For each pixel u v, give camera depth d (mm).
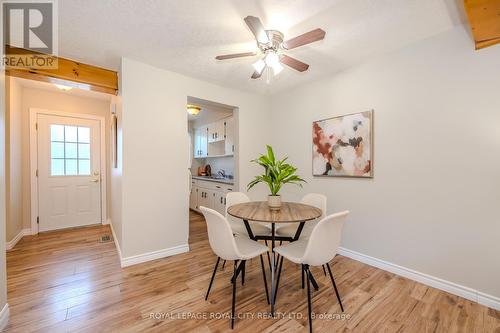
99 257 2600
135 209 2443
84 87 2600
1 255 1476
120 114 2467
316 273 2254
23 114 3324
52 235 3371
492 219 1706
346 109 2639
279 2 1561
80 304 1727
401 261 2197
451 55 1883
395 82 2217
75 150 3752
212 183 4469
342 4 1582
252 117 3529
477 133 1765
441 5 1603
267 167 2059
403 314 1637
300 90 3209
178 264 2443
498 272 1685
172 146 2703
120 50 2213
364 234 2488
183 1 1548
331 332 1462
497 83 1678
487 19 1433
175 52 2258
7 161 2822
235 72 2736
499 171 1676
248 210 1951
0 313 1445
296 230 2252
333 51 2250
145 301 1773
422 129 2049
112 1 1543
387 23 1807
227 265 2428
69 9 1612
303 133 3180
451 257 1897
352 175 2564
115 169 3021
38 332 1435
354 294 1886
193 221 4312
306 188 3133
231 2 1562
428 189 2020
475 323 1540
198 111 4242
